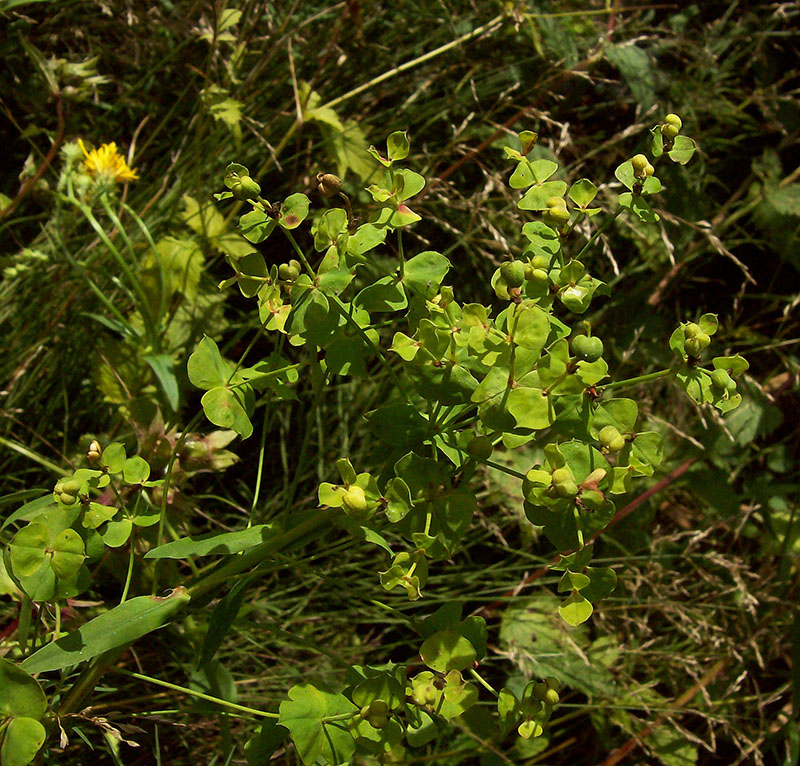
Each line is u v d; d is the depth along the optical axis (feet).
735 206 2.77
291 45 2.40
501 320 1.30
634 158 1.35
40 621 1.62
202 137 2.36
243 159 2.36
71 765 1.82
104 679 1.84
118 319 2.09
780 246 2.57
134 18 2.32
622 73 2.49
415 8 2.53
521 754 2.06
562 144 2.34
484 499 2.26
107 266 2.16
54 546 1.31
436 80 2.57
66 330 2.11
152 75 2.39
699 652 2.24
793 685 2.18
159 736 1.88
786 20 2.76
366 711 1.26
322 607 2.12
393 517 1.23
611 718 2.14
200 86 2.44
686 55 2.76
